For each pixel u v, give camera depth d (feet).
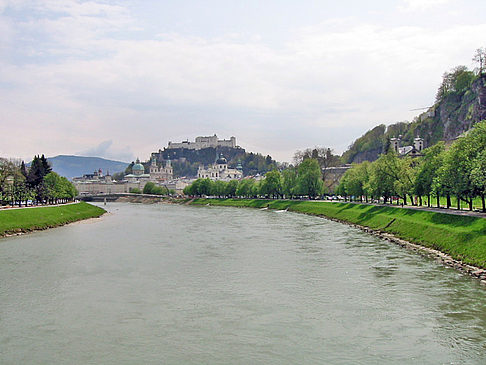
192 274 219.41
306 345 131.75
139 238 359.66
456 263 225.35
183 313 160.45
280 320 152.35
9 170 586.45
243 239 343.46
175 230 422.41
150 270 229.45
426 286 189.06
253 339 136.56
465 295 174.91
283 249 290.35
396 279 202.39
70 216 543.39
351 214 482.28
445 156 330.34
